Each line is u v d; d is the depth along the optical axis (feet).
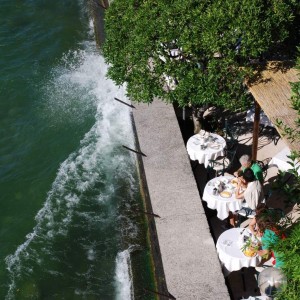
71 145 60.85
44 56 81.71
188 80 43.29
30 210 52.37
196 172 49.73
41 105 68.54
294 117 38.04
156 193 44.14
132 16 48.16
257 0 42.16
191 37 42.73
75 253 46.78
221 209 41.27
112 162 57.16
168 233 40.16
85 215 50.85
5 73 76.38
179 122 55.47
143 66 45.65
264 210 36.04
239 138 53.31
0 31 88.38
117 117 64.39
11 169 58.18
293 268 22.70
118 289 42.96
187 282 36.19
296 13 45.39
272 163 43.98
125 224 49.11
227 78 42.96
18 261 46.39
